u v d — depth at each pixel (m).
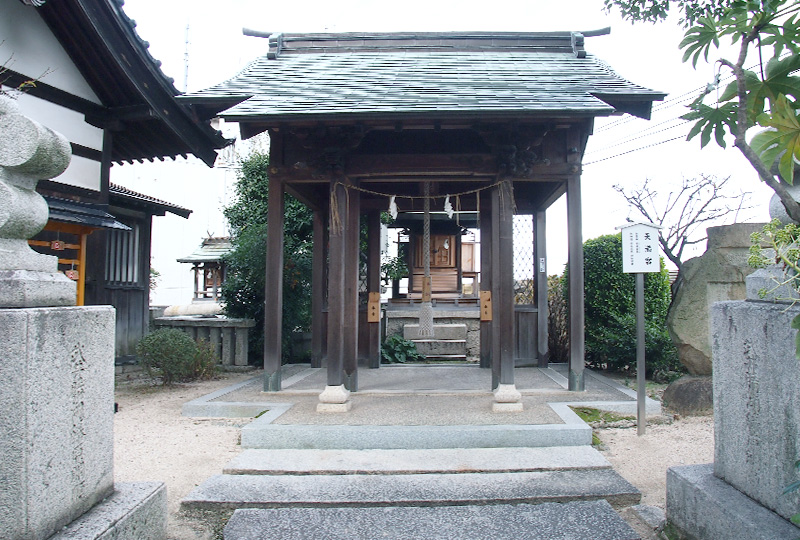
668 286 9.30
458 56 7.73
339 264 5.95
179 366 8.20
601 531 3.35
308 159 6.55
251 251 10.22
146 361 8.20
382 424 5.09
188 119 8.01
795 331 2.49
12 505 2.17
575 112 5.38
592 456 4.54
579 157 6.45
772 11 2.08
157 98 7.47
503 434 4.92
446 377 7.84
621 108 6.56
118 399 7.36
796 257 2.42
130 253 9.84
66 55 7.00
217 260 14.80
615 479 4.11
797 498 2.46
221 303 12.83
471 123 5.89
